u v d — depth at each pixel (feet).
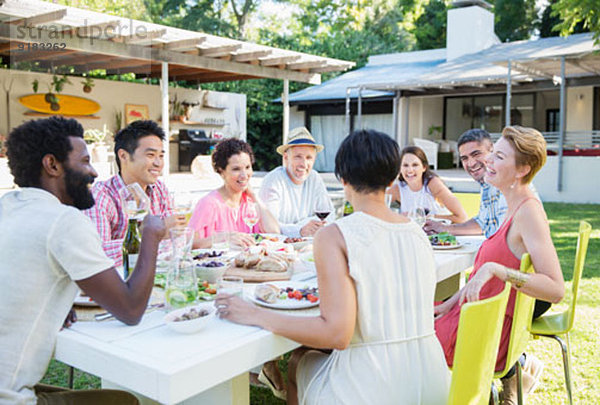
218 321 5.21
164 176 28.43
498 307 4.93
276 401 9.37
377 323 5.02
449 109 59.52
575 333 12.11
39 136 4.93
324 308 4.89
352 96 54.54
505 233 7.10
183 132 40.29
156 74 38.91
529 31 83.76
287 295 5.90
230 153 10.03
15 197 4.97
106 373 4.46
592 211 34.35
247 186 10.61
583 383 9.70
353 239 4.97
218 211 10.07
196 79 41.60
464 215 12.47
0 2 20.43
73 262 4.67
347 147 5.30
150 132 8.75
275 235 9.74
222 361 4.41
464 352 4.66
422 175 12.87
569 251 21.01
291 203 11.89
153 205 9.37
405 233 5.28
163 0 68.13
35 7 21.44
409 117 54.65
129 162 8.67
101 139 33.14
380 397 4.95
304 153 11.64
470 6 60.23
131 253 6.32
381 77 59.36
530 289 6.31
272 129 65.92
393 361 5.06
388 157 5.16
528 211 6.78
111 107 36.29
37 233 4.65
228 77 40.04
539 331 8.14
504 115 56.44
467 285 6.47
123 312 4.87
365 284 4.96
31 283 4.63
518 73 44.50
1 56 30.30
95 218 7.95
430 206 12.76
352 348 5.15
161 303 5.71
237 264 7.47
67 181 5.08
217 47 28.91
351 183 5.31
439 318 7.26
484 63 50.49
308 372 5.74
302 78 36.42
